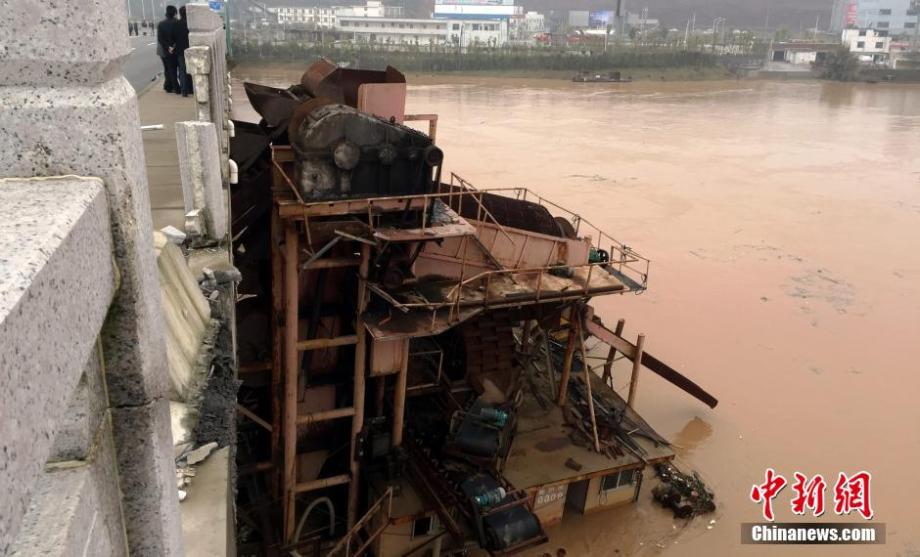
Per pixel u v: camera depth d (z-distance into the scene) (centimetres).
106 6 208
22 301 136
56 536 182
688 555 1562
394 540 1403
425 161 1205
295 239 1251
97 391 227
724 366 2348
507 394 1592
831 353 2459
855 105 8862
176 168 1055
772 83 11125
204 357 564
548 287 1476
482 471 1438
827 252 3428
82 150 211
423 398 1666
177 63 1939
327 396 1524
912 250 3503
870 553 1583
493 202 1566
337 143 1145
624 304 2769
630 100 8756
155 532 263
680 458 1898
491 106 7769
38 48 200
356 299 1384
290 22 15825
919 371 2361
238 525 1496
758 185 4653
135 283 228
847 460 1912
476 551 1476
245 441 1598
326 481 1454
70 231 171
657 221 3791
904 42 14212
